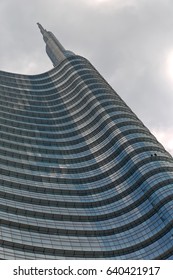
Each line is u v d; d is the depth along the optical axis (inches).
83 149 3964.1
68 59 5708.7
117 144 3693.4
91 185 3474.4
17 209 2859.3
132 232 2933.1
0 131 3986.2
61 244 2687.0
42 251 2554.1
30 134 4160.9
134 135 3715.6
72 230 2869.1
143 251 2760.8
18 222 2721.5
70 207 3144.7
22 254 2440.9
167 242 2738.7
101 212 3157.0
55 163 3722.9
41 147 3949.3
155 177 3154.5
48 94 5300.2
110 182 3437.5
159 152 3499.0
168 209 2871.6
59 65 5753.0
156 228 2864.2
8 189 3061.0
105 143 3850.9
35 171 3484.3
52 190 3282.5
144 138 3681.1
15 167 3422.7
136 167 3336.6
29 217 2844.5
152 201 3021.7
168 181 3100.4
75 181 3511.3
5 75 5585.6
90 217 3090.6
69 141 4148.6
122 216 3093.0
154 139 3818.9
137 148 3513.8
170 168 3280.0
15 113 4574.3
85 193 3373.5
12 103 4805.6
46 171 3545.8
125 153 3540.8
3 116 4372.5
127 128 3831.2
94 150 3875.5
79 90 4842.5
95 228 2979.8
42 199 3110.2
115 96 4584.2
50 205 3083.2
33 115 4655.5
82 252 2689.5
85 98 4608.8
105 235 2930.6
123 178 3395.7
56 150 3966.5
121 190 3309.5
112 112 4133.9
